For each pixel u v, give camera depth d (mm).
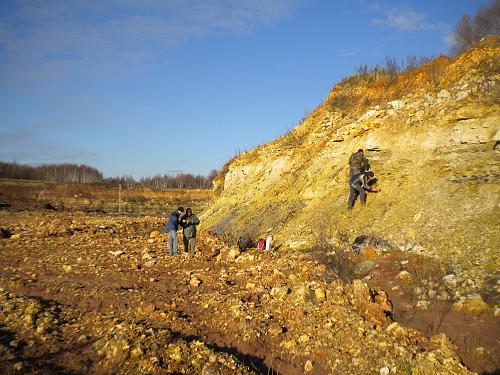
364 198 12383
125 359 5570
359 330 6062
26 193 51344
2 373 5230
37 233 16234
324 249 10664
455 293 7203
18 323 6793
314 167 16312
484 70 12812
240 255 11820
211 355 5562
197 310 7551
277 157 19688
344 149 15477
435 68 15555
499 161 10594
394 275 8438
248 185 20172
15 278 9742
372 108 15445
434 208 10469
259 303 7605
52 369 5418
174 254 12445
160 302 7875
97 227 20141
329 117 18906
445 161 11836
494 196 9742
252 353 5957
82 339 6285
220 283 9125
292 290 7871
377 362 5348
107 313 7352
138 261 11469
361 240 10602
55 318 7035
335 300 7168
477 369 5156
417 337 5898
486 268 7684
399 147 13477
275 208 16047
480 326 6074
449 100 12953
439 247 9023
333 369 5402
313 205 14352
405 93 15570
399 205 11430
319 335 6180
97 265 10906
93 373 5387
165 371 5258
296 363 5695
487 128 11414
